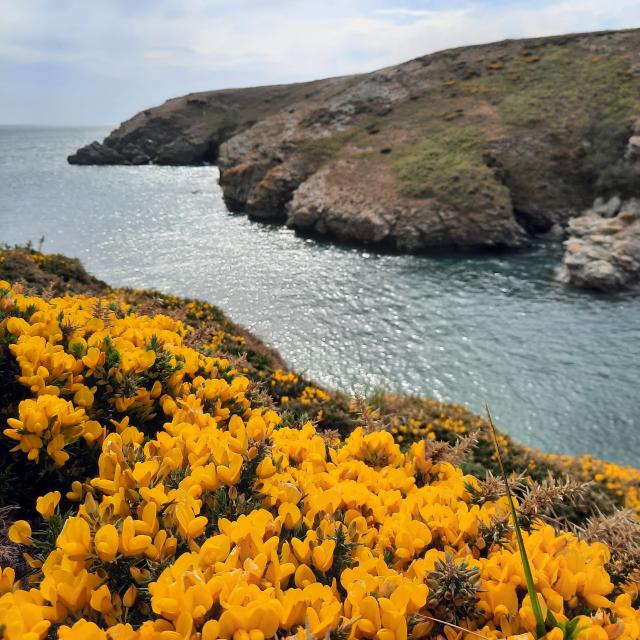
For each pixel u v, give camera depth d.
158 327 5.02
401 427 8.77
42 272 13.09
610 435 19.69
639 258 34.66
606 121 55.03
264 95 147.25
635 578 1.92
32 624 1.45
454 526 2.03
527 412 21.42
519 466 8.77
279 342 28.58
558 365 25.06
